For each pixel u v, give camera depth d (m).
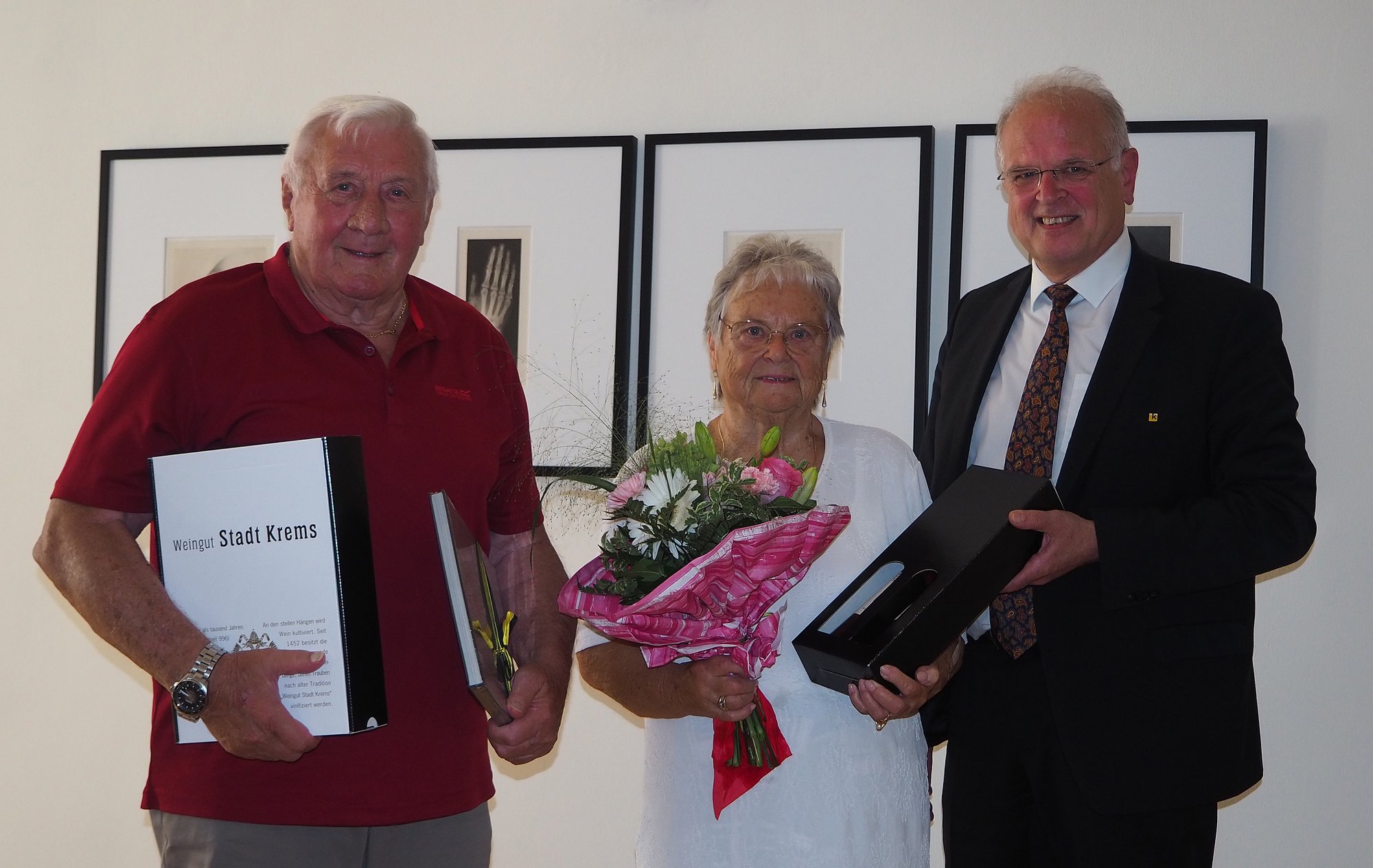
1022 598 2.08
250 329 1.72
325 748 1.65
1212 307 2.08
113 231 3.01
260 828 1.62
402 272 1.80
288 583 1.49
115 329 3.00
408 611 1.74
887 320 2.64
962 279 2.62
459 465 1.83
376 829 1.70
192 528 1.51
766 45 2.77
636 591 1.61
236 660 1.47
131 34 3.08
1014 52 2.66
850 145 2.68
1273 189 2.53
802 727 1.81
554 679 1.85
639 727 2.77
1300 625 2.51
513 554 2.04
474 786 1.81
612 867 2.76
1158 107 2.58
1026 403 2.16
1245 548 1.91
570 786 2.79
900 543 1.84
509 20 2.90
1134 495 2.04
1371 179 2.49
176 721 1.53
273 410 1.69
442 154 2.86
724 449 1.95
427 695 1.74
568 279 2.79
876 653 1.63
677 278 2.74
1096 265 2.17
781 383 1.87
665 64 2.82
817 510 1.65
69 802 3.00
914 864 1.87
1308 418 2.50
